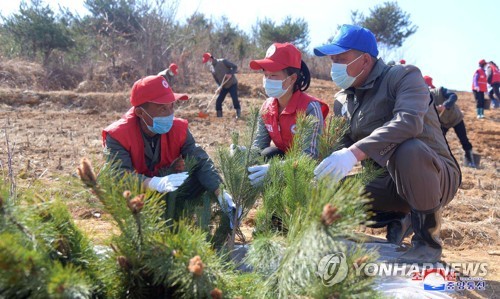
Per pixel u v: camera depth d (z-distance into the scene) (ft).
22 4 67.41
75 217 15.96
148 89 11.50
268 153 14.08
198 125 40.47
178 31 68.64
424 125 13.03
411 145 12.02
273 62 13.25
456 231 17.81
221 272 7.87
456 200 22.29
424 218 12.42
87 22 71.77
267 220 9.94
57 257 7.67
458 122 32.91
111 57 64.28
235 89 45.19
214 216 11.57
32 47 67.10
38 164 23.54
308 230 6.99
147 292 8.04
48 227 7.63
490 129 49.19
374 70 13.29
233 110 49.21
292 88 13.83
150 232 7.72
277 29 100.78
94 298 7.61
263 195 10.68
